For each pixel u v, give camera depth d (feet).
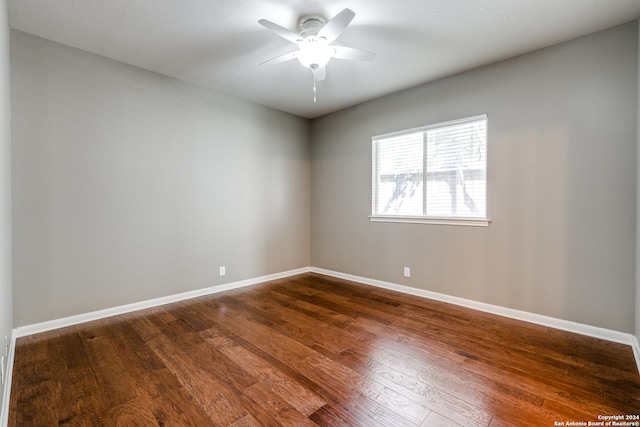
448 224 11.28
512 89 9.70
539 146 9.23
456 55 9.55
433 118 11.56
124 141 10.22
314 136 16.43
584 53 8.47
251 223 14.01
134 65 10.36
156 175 10.98
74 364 6.98
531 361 7.11
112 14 7.57
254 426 5.09
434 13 7.48
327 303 11.31
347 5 7.19
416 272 12.26
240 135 13.51
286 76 11.21
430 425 5.11
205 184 12.36
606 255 8.25
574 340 8.19
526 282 9.54
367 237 13.98
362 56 8.10
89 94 9.49
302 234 16.33
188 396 5.86
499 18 7.66
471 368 6.82
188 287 11.89
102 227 9.80
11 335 7.68
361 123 14.08
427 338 8.34
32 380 6.35
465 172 10.89
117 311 10.11
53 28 8.20
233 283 13.35
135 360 7.17
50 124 8.82
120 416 5.31
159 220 11.08
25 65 8.43
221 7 7.30
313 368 6.84
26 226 8.47
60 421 5.19
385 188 13.39
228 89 12.47
